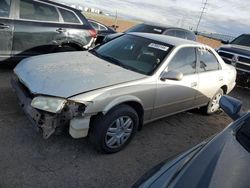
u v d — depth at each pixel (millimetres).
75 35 7488
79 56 4879
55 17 7203
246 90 10336
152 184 2207
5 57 6625
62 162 3779
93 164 3855
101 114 3822
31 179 3391
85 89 3697
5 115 4664
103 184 3539
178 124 5750
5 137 4078
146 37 5266
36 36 6887
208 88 5816
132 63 4688
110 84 3918
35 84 3801
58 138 4250
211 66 5930
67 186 3389
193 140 5191
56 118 3594
